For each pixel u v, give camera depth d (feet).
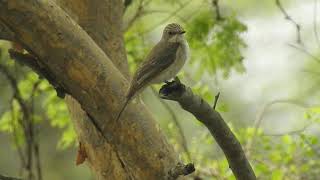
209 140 46.96
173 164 33.47
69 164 78.23
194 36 52.47
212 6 53.83
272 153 45.88
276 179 44.57
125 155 33.68
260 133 46.80
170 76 36.17
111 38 37.04
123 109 32.50
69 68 32.63
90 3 36.86
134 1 56.29
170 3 55.36
